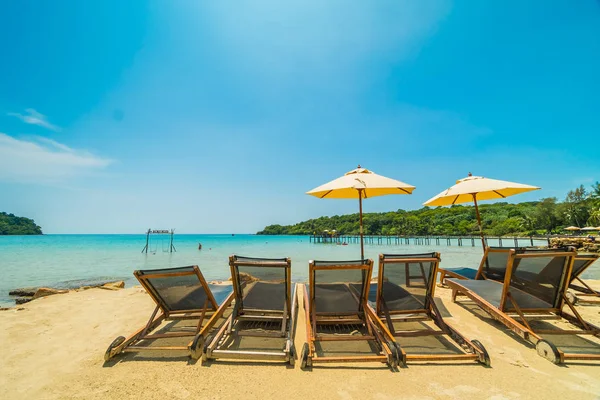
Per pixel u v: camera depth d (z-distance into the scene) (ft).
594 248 65.21
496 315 10.64
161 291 10.59
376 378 7.74
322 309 10.89
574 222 151.84
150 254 77.46
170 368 8.34
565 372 8.02
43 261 56.24
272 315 11.28
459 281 13.75
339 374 7.97
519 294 11.14
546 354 8.79
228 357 8.63
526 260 10.84
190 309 11.35
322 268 10.07
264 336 9.78
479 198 19.67
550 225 158.71
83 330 11.69
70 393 7.14
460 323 12.07
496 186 15.34
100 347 9.97
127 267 46.96
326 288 10.80
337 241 160.76
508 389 7.16
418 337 10.35
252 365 8.50
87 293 18.85
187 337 10.43
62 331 11.57
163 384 7.49
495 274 14.15
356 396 6.91
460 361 8.64
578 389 7.15
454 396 6.87
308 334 9.61
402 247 111.65
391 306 11.12
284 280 10.70
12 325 12.30
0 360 8.96
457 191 16.21
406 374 7.93
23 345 10.16
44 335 11.14
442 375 7.86
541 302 11.15
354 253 80.48
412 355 8.47
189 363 8.63
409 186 13.94
